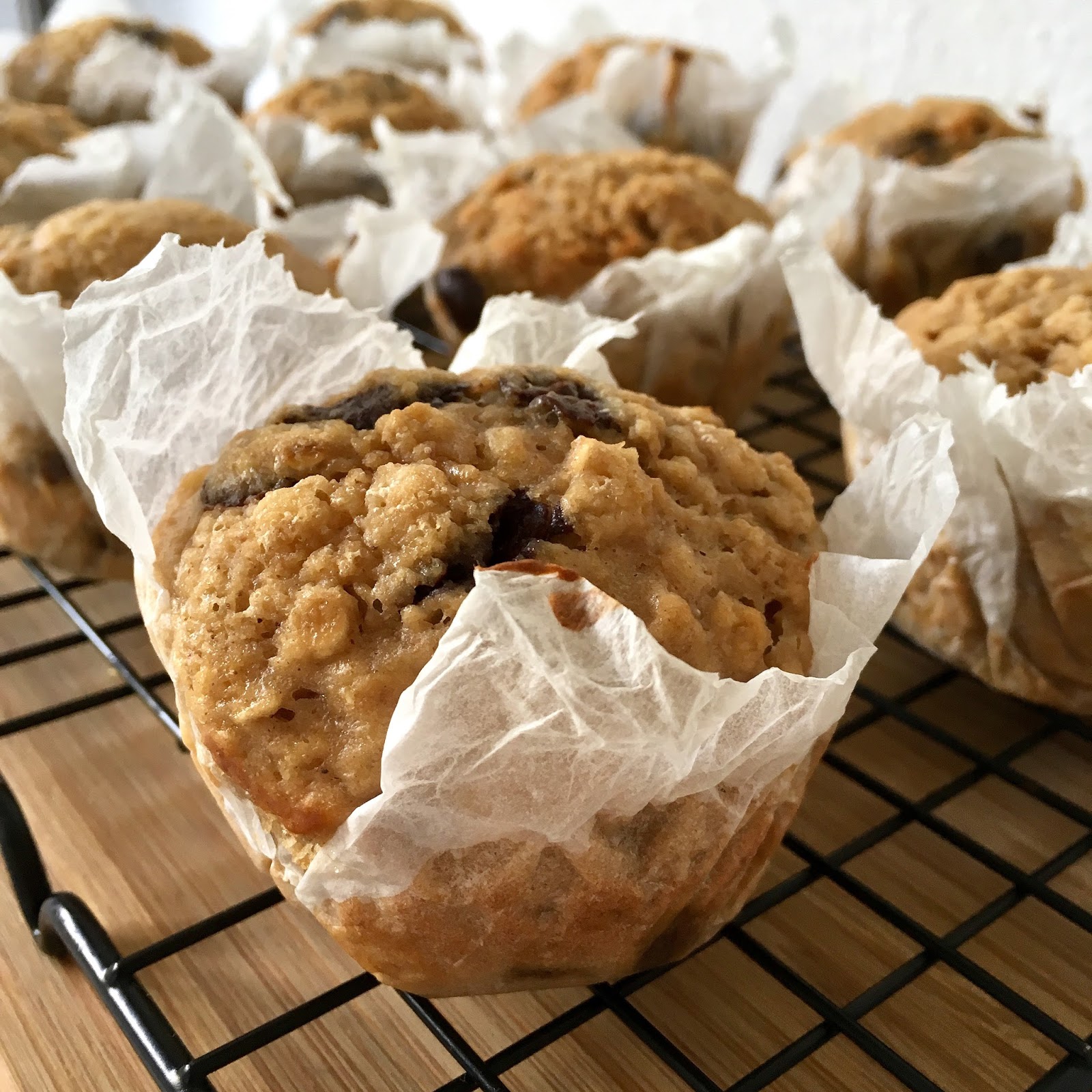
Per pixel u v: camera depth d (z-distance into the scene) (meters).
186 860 0.14
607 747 0.09
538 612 0.09
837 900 0.13
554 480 0.11
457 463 0.11
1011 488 0.14
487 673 0.09
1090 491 0.13
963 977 0.12
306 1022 0.11
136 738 0.16
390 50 0.35
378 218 0.21
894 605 0.12
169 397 0.13
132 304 0.12
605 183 0.22
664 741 0.09
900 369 0.15
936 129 0.25
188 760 0.15
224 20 0.48
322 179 0.28
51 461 0.16
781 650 0.11
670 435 0.12
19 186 0.23
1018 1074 0.11
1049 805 0.14
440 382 0.12
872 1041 0.10
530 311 0.16
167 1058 0.10
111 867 0.14
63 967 0.12
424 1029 0.12
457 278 0.21
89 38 0.33
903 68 0.29
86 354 0.12
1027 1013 0.11
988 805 0.15
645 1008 0.12
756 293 0.21
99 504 0.11
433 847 0.10
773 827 0.12
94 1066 0.11
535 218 0.21
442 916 0.10
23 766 0.15
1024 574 0.15
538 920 0.10
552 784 0.09
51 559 0.18
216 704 0.10
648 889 0.10
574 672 0.09
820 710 0.10
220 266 0.13
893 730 0.16
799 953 0.12
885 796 0.14
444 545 0.10
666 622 0.10
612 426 0.12
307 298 0.14
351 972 0.12
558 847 0.10
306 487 0.11
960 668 0.16
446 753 0.09
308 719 0.10
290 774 0.10
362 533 0.11
